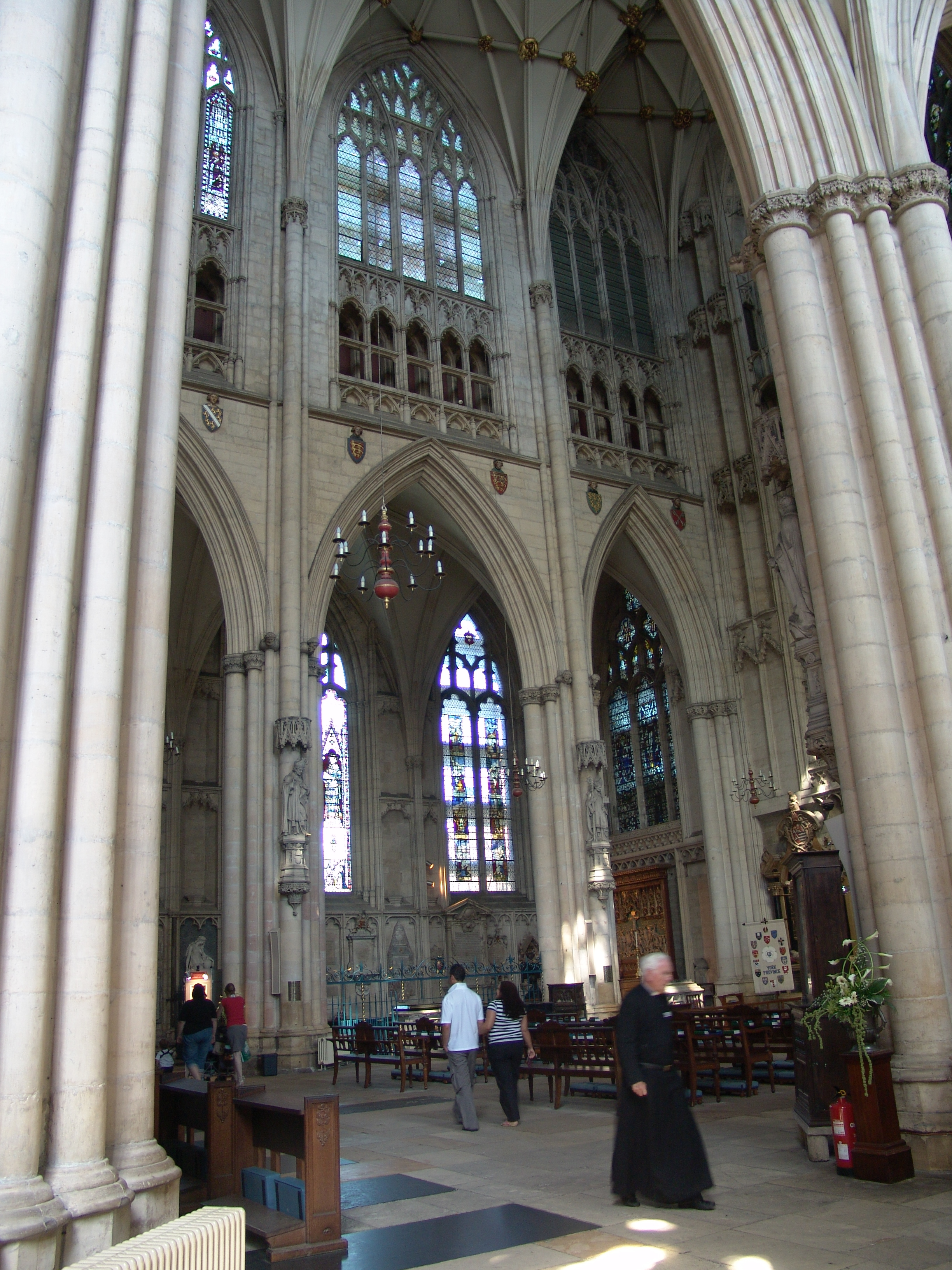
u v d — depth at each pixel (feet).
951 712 35.24
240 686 74.33
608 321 106.11
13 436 20.71
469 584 118.73
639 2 99.25
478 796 121.60
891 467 38.09
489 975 113.29
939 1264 19.38
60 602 21.18
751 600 97.45
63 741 20.92
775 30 45.09
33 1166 18.29
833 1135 28.76
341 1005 102.12
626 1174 24.56
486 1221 23.72
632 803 116.57
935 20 46.78
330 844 110.22
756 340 101.71
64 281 22.98
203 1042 50.67
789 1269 19.25
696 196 110.42
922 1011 32.09
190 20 28.73
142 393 24.56
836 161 42.73
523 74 99.45
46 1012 19.30
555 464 92.58
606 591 124.57
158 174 25.75
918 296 40.65
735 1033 48.06
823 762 39.58
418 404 88.94
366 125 97.19
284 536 76.33
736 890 93.15
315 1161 22.31
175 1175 21.22
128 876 22.33
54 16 23.48
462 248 99.35
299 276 82.99
